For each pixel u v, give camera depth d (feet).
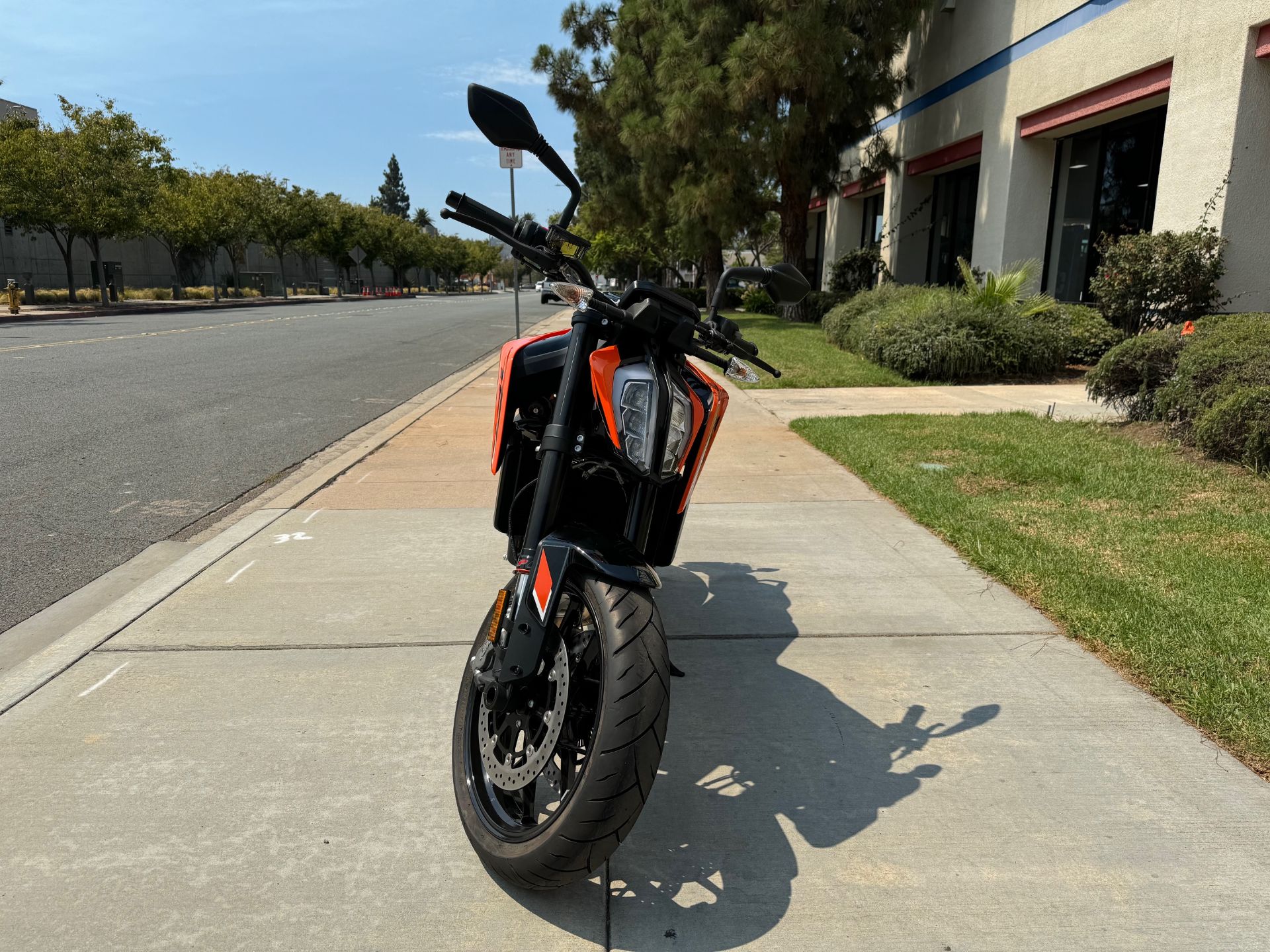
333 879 8.06
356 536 18.15
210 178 154.30
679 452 8.46
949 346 40.14
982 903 7.82
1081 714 11.07
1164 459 23.35
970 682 11.91
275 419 32.07
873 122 73.97
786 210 75.97
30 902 7.72
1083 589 14.44
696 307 8.69
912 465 23.41
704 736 10.57
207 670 12.11
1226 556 15.89
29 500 20.85
